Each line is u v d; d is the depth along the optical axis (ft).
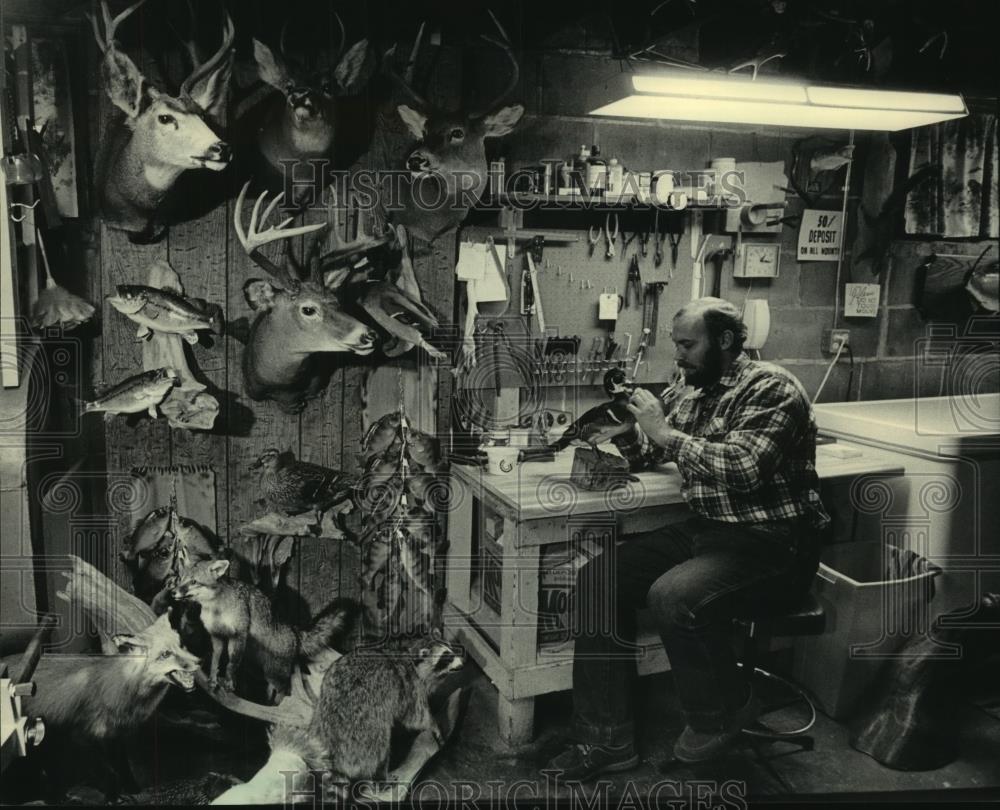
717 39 8.62
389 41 8.48
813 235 10.17
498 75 8.84
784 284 10.22
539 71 8.97
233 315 8.48
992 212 10.59
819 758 8.81
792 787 8.42
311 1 8.24
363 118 8.54
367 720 8.91
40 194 7.77
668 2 8.27
